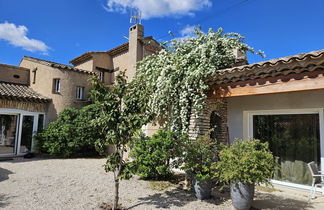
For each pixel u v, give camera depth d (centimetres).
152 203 490
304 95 611
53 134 1116
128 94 454
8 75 1448
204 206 477
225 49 742
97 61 1523
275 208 471
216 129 737
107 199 510
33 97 1211
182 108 656
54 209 442
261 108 695
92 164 971
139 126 434
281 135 668
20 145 1197
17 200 491
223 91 591
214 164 495
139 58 1230
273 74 490
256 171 406
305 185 605
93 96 468
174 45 830
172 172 736
